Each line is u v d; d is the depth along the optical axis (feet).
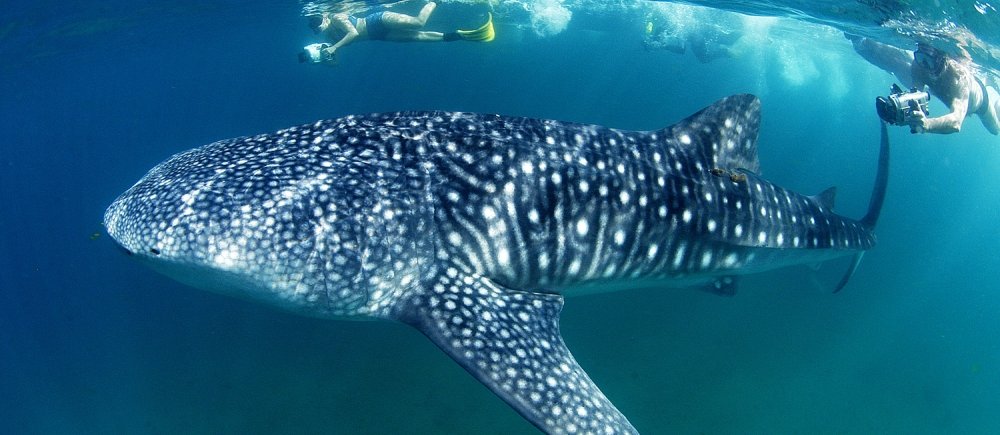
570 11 84.43
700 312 46.52
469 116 14.44
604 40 129.90
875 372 44.83
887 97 19.51
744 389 38.29
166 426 36.32
